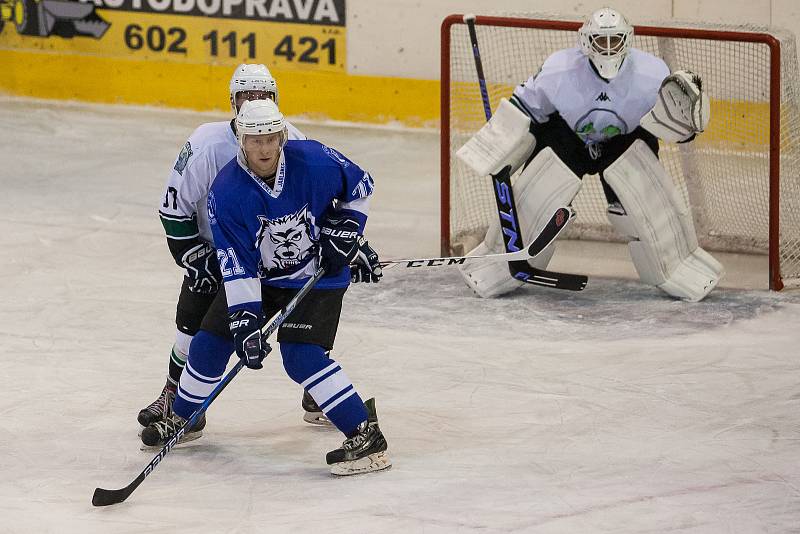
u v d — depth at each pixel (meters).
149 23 27.67
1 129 26.30
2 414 12.20
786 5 23.89
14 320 15.25
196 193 10.68
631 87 15.31
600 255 18.73
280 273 10.39
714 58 19.45
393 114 26.58
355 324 15.15
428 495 10.20
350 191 10.22
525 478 10.57
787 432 11.67
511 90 24.19
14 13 28.39
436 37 25.98
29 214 20.48
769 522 9.68
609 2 24.78
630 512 9.86
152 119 27.39
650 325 15.09
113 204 21.23
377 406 12.45
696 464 10.88
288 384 13.12
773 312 15.58
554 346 14.34
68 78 28.39
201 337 10.65
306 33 26.69
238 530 9.59
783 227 17.17
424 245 19.17
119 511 9.95
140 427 11.87
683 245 16.06
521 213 16.11
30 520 9.79
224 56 27.38
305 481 10.54
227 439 11.59
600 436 11.59
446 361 13.83
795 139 17.20
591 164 16.34
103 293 16.42
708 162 18.92
